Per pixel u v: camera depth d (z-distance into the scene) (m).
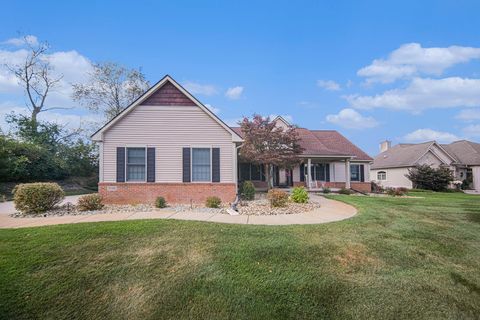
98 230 6.66
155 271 5.02
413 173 30.70
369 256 5.77
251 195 14.98
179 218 8.76
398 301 4.45
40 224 7.93
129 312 4.17
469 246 6.70
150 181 13.51
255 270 5.07
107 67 32.19
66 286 4.59
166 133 13.72
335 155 22.19
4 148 18.55
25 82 29.38
